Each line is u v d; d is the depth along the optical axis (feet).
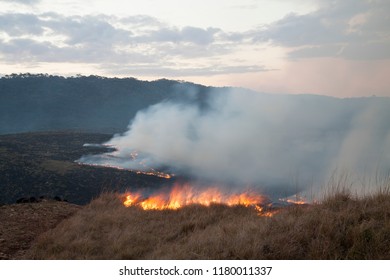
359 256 25.50
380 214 31.04
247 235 29.30
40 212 45.83
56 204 51.06
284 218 32.58
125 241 33.65
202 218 41.93
